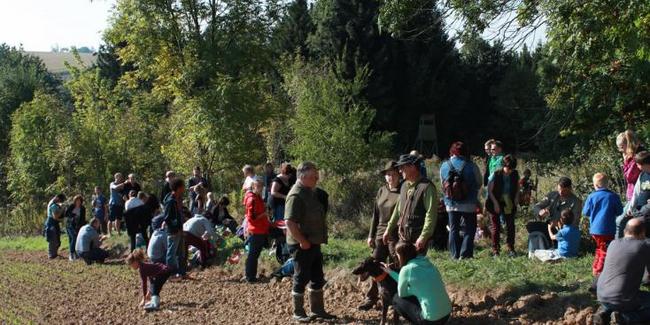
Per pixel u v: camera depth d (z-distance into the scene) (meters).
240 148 22.95
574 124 14.20
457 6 12.05
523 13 11.84
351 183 21.09
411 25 13.69
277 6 25.17
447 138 44.16
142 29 23.89
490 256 11.59
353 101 24.17
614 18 11.23
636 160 8.35
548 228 11.79
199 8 24.36
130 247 16.70
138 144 27.73
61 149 26.94
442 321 7.52
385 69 40.09
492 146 13.72
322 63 37.12
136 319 10.34
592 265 9.52
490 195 11.83
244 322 9.59
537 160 21.38
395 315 8.31
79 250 16.59
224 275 13.30
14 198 30.45
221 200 17.28
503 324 8.06
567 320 7.68
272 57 26.20
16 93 44.47
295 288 9.20
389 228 8.71
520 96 42.62
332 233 18.62
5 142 42.66
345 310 9.70
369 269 8.20
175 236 12.92
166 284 12.70
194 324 9.75
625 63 12.78
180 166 23.98
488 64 45.94
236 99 22.72
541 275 9.17
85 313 11.04
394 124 41.81
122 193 19.42
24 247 21.56
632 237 7.30
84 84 29.94
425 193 8.23
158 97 27.39
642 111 13.72
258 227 12.19
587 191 14.69
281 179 13.20
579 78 13.12
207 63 24.08
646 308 7.09
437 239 13.04
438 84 41.25
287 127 28.11
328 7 39.44
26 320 10.77
